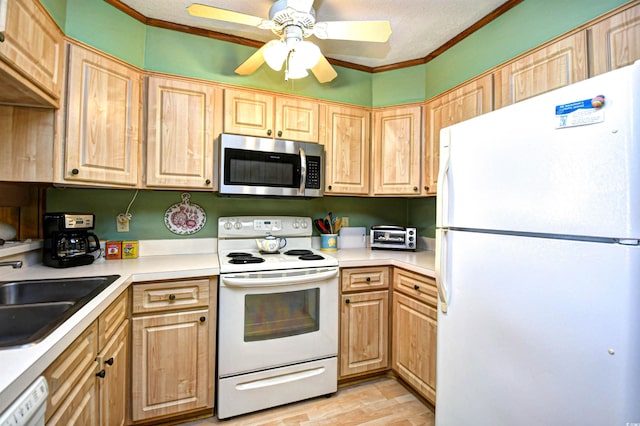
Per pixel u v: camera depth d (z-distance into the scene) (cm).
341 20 178
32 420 64
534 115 98
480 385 115
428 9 169
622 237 78
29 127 138
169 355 155
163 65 181
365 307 200
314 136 215
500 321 108
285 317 178
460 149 125
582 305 86
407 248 236
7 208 155
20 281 128
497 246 110
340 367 194
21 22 110
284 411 175
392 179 228
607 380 81
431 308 172
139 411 150
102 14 156
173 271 154
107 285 127
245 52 201
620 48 116
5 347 72
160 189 184
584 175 85
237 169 187
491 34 173
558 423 91
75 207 187
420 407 180
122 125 163
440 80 212
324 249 238
